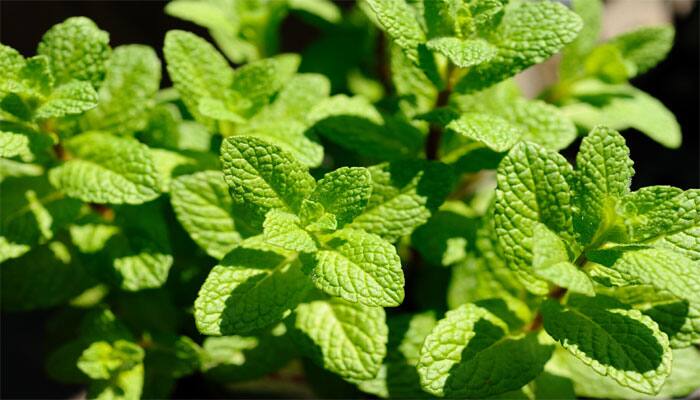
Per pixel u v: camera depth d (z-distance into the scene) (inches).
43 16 19.9
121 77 15.5
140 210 15.6
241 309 14.0
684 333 14.1
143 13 20.6
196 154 15.9
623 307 14.0
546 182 13.8
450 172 14.8
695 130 23.2
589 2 17.5
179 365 15.9
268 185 13.9
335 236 14.0
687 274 13.1
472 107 15.7
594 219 13.7
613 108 17.3
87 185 14.9
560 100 17.9
